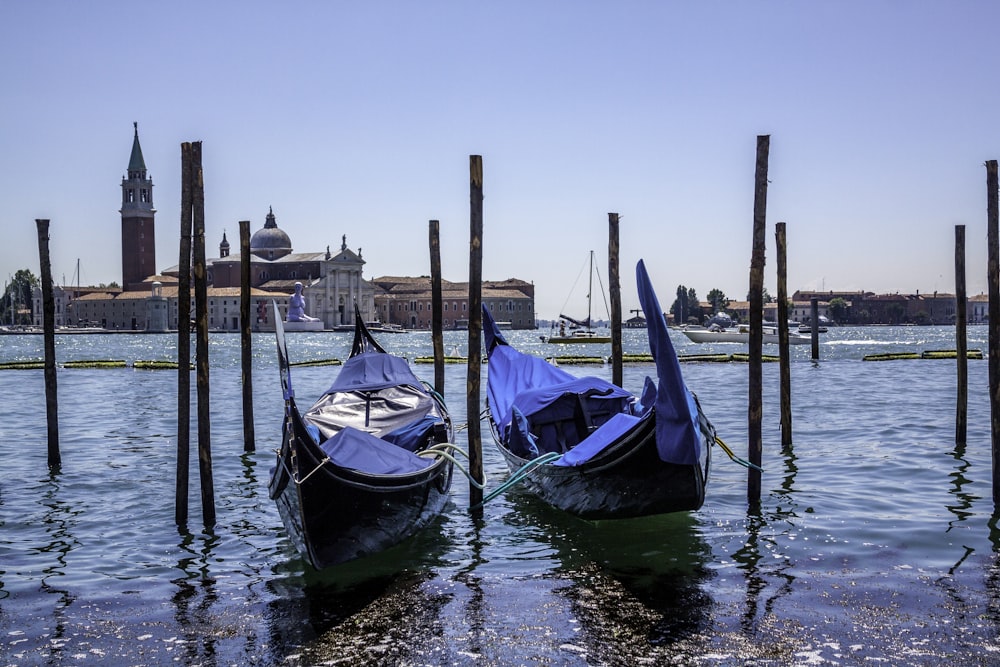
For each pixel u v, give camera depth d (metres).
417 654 9.37
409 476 13.01
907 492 16.09
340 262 194.50
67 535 14.00
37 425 27.69
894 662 8.96
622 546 13.04
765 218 14.54
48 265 19.30
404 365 18.11
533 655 9.30
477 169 14.43
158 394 38.78
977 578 11.26
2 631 10.06
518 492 16.61
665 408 12.73
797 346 92.00
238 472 18.94
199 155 14.44
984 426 24.48
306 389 42.00
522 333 194.38
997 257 15.01
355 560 12.48
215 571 12.15
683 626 9.95
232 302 182.88
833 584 11.14
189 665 9.19
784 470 18.30
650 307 12.54
